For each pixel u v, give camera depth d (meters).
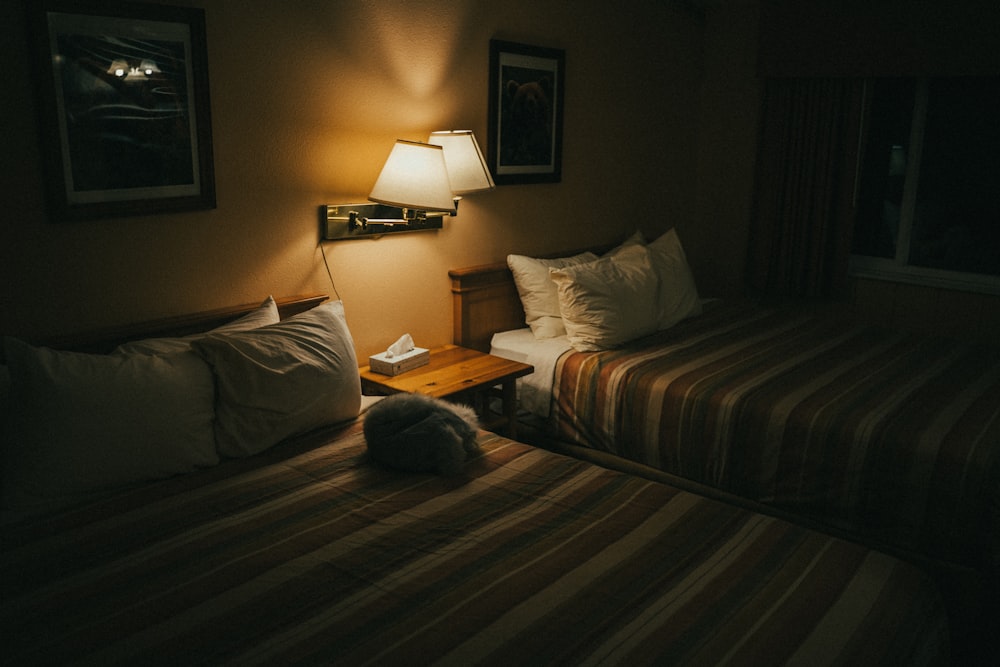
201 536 1.78
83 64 2.17
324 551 1.73
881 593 1.65
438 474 2.16
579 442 3.16
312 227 2.86
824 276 4.45
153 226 2.42
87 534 1.77
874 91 4.25
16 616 1.48
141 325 2.40
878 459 2.43
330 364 2.39
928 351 3.35
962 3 3.70
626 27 4.11
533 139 3.68
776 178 4.46
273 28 2.61
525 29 3.54
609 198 4.26
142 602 1.52
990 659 2.25
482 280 3.48
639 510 1.97
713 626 1.49
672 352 3.29
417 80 3.10
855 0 3.99
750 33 4.49
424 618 1.49
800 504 2.61
